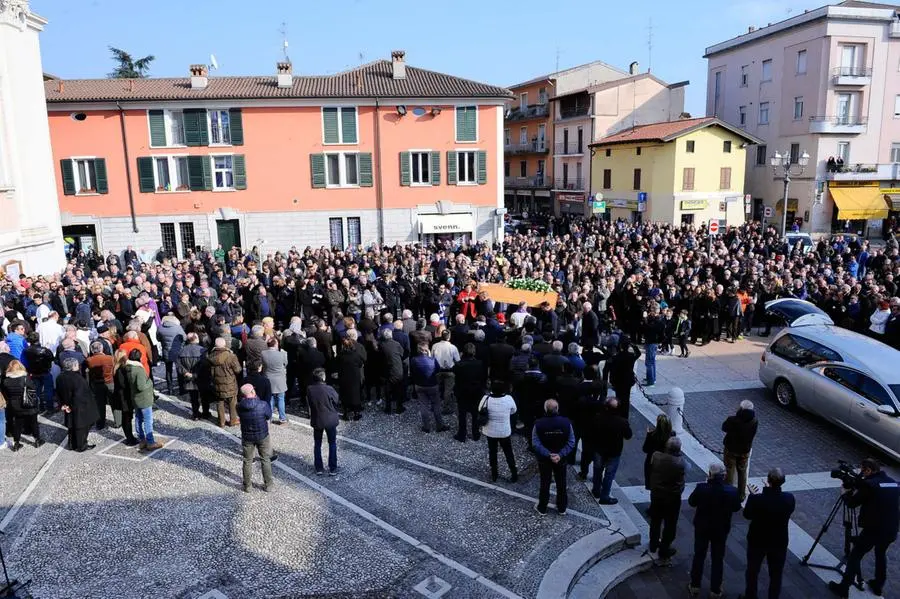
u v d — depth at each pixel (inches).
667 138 1537.9
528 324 557.3
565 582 308.8
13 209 881.5
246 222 1288.1
